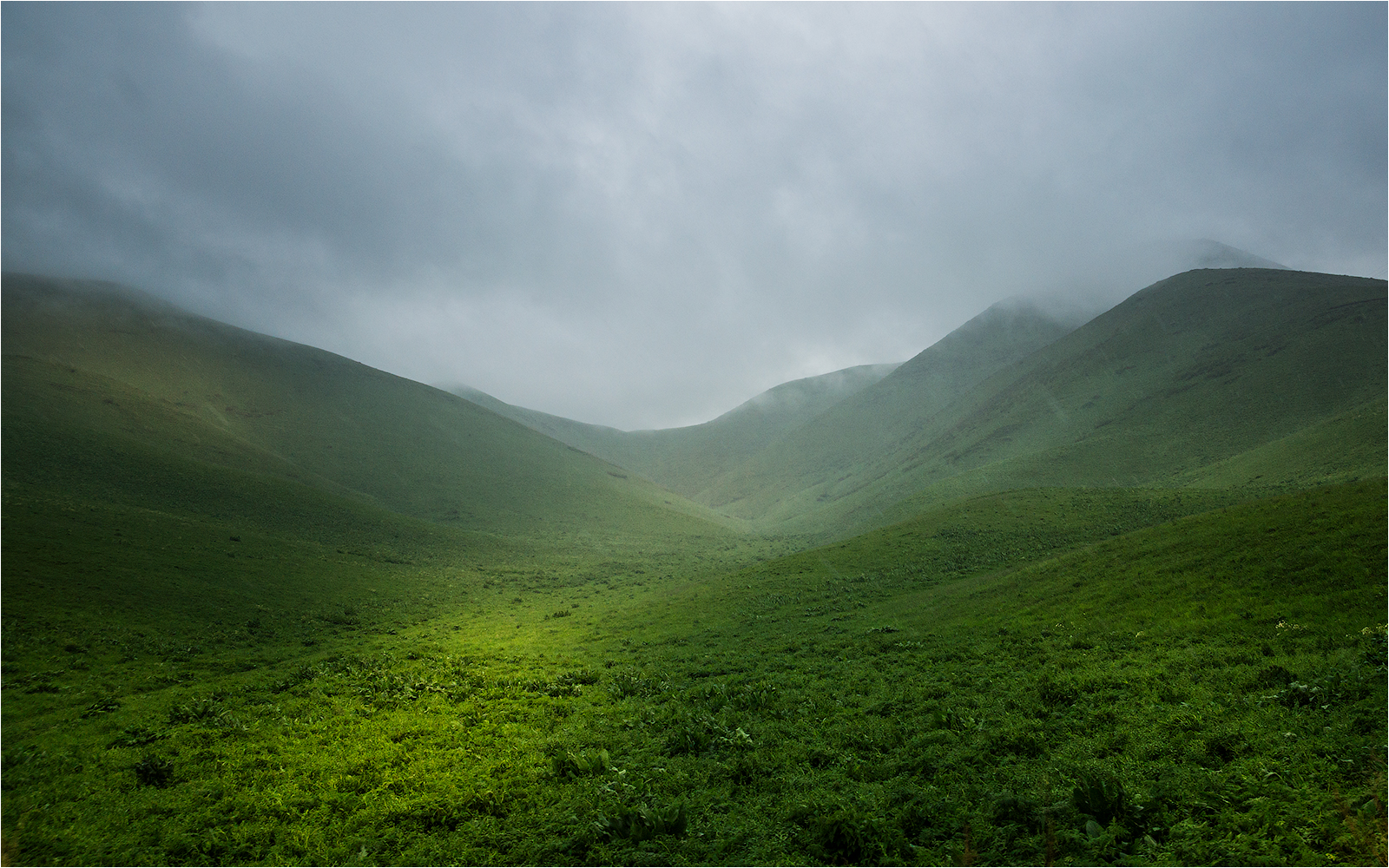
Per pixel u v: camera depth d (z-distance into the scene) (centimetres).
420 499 14650
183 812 1673
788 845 1296
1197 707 1694
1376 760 1199
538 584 8238
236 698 2884
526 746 2067
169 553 6006
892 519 12375
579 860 1338
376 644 4384
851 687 2516
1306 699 1599
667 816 1439
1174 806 1212
